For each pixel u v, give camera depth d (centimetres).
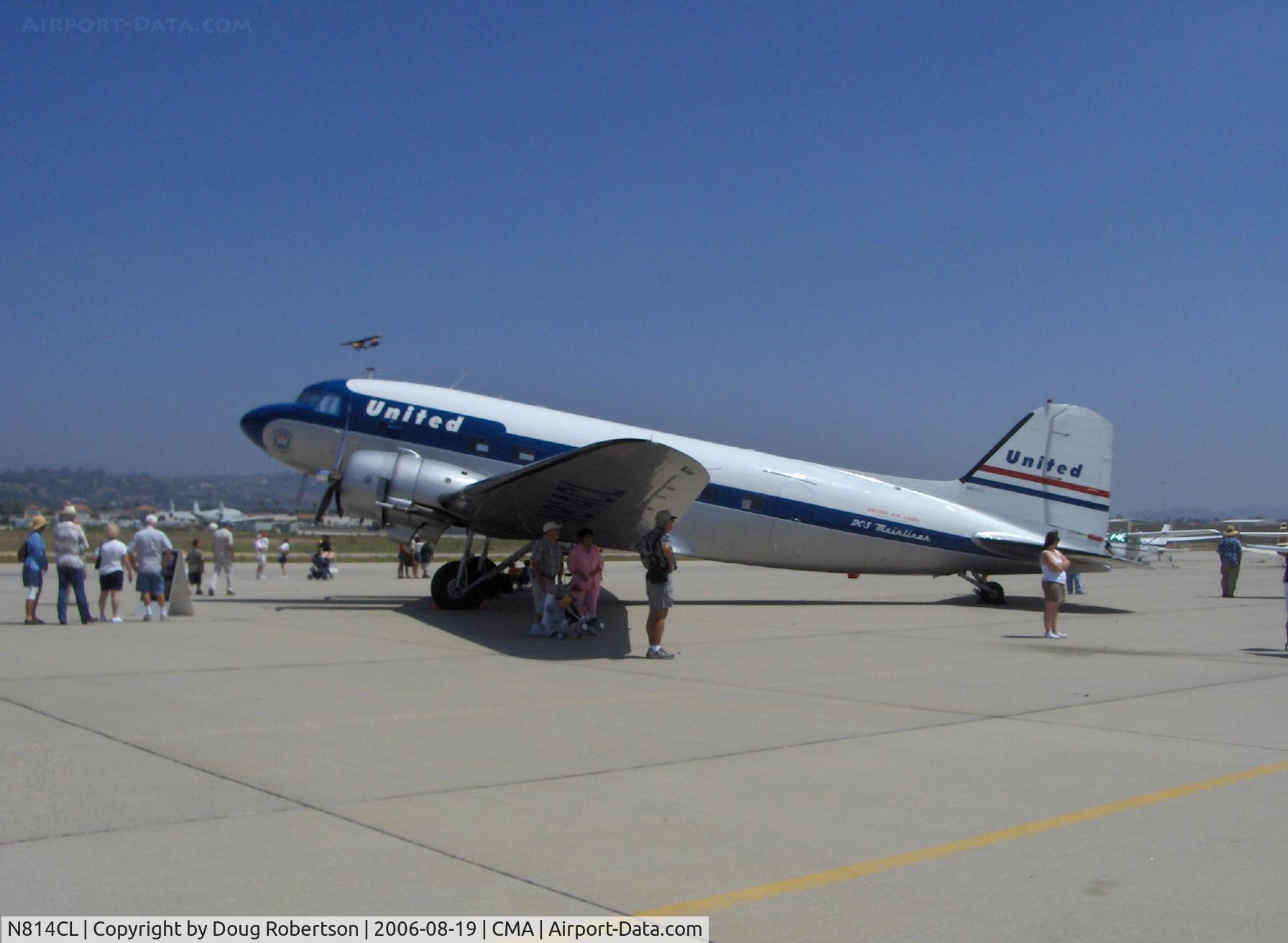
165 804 596
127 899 454
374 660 1202
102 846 521
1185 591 2878
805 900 466
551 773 686
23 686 997
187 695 954
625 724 852
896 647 1397
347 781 657
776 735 816
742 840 551
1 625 1592
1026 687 1062
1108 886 486
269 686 1012
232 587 2717
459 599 1773
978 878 496
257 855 513
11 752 720
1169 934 430
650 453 1337
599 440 1870
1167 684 1086
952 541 2025
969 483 2075
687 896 468
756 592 2586
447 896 464
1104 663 1251
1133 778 687
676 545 1945
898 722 873
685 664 1216
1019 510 2055
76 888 465
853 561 2006
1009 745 786
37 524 1592
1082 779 682
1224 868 510
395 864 504
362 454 1722
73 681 1025
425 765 701
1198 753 759
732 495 1936
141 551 1667
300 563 4669
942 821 587
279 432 1923
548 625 1439
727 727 842
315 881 479
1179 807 617
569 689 1025
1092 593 2725
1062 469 2047
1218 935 429
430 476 1683
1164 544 4556
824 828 572
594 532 1709
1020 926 437
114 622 1617
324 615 1747
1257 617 1925
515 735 802
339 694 969
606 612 1866
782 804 620
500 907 453
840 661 1249
